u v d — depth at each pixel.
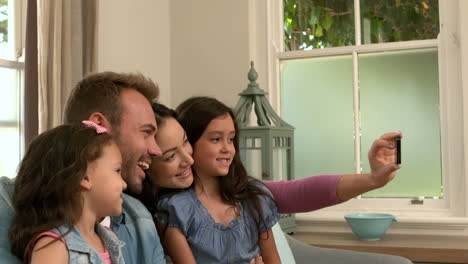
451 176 2.74
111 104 1.28
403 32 2.89
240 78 2.95
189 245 1.47
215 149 1.49
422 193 2.85
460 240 2.59
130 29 2.81
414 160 2.87
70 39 2.28
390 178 1.45
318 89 3.02
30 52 2.19
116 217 1.27
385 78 2.92
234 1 2.96
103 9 2.63
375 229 2.55
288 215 2.69
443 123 2.78
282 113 3.06
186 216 1.45
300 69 3.04
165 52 3.07
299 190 1.60
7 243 1.03
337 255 1.96
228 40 2.97
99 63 2.60
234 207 1.52
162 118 1.42
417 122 2.87
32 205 1.04
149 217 1.35
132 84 1.38
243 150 2.57
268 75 2.99
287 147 2.69
